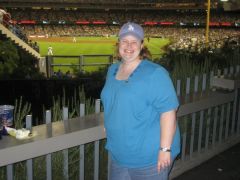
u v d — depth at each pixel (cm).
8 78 962
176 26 7900
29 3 7438
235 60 816
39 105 764
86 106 424
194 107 469
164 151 288
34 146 295
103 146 421
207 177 484
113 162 317
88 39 5878
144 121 289
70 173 389
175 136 312
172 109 285
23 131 303
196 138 545
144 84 280
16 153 284
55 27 7344
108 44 4856
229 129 607
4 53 1228
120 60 309
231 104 598
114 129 295
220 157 548
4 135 307
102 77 937
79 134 328
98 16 8019
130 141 291
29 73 1141
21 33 2242
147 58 299
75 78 903
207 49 1459
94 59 2605
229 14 8000
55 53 3712
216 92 534
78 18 7806
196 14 8275
